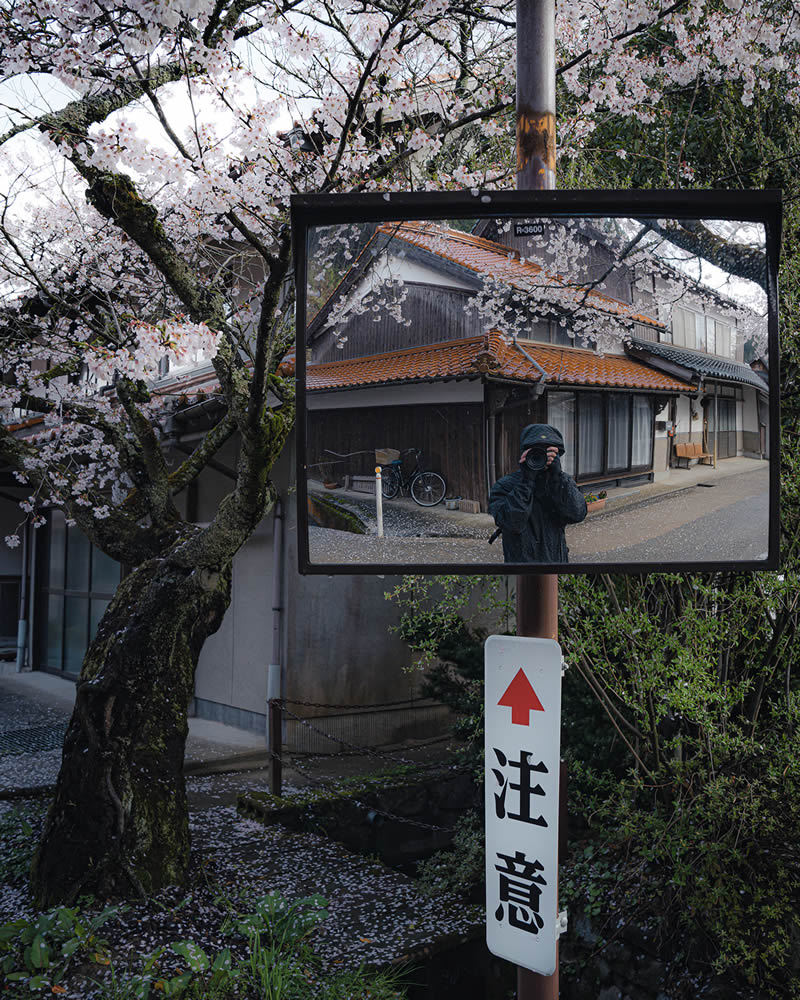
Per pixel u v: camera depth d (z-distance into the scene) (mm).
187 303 4211
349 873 5266
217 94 4191
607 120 5797
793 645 4184
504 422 1933
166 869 4621
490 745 2412
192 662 4969
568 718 5074
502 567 1938
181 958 3895
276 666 7902
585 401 1940
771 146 4695
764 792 3723
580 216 1934
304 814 6305
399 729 8609
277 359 4852
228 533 4426
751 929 3736
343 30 4211
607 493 1934
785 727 4086
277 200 4949
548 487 1937
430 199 1900
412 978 4297
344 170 4727
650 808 4684
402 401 1961
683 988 3893
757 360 1929
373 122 4980
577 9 4883
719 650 4102
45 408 5875
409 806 6812
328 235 1933
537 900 2316
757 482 1941
